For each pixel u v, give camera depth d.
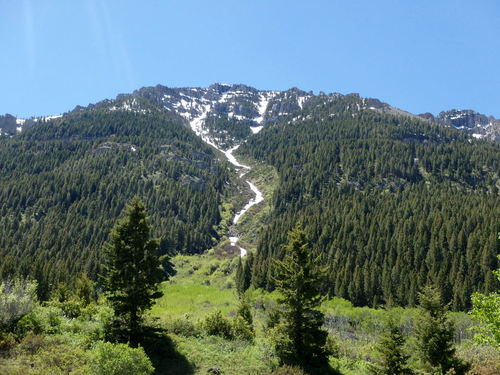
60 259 99.62
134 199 29.72
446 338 32.09
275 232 111.69
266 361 29.25
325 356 31.64
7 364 20.34
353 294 82.44
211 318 35.41
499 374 28.34
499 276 21.92
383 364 31.38
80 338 26.23
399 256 90.12
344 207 122.19
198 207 144.12
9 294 25.33
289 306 31.38
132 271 27.91
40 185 149.00
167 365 25.86
